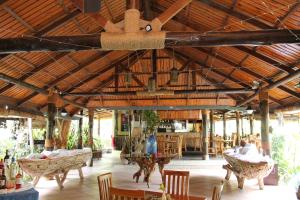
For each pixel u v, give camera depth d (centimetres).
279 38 454
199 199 398
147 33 403
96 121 2406
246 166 714
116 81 1095
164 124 1688
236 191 731
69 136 1495
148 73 1070
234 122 2438
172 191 432
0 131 1144
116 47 416
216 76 1119
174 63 1133
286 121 1324
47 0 552
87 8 385
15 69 739
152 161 838
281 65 680
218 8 569
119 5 711
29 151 1083
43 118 1151
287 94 917
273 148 972
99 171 1079
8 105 895
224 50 791
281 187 771
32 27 603
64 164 782
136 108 1299
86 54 867
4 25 560
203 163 1256
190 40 465
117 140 1836
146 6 719
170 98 1291
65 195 698
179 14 727
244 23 600
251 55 716
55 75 887
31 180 827
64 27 662
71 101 1147
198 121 1722
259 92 871
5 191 361
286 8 481
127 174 1009
